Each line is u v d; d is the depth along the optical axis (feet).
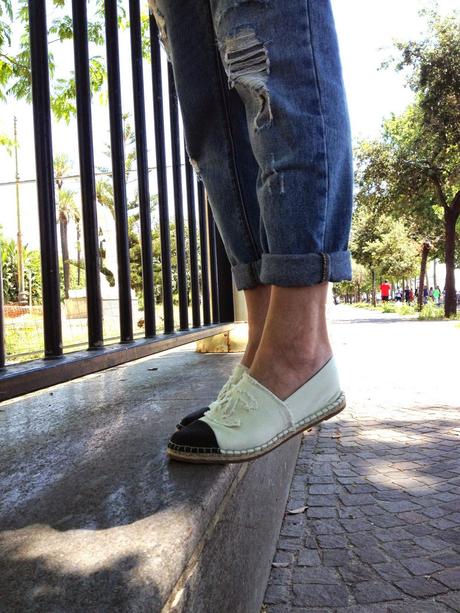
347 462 9.02
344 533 6.41
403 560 5.72
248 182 4.98
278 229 3.99
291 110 3.94
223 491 3.61
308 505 7.28
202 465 3.89
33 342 19.27
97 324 5.69
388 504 7.17
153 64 8.53
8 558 2.57
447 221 59.62
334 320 62.49
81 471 3.89
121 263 6.67
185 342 8.40
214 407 4.17
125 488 3.48
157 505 3.15
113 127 6.72
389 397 14.33
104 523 2.93
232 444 3.86
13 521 3.01
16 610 2.15
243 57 4.02
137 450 4.38
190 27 4.89
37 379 4.07
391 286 197.98
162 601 2.37
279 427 4.01
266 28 3.99
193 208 10.19
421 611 4.82
